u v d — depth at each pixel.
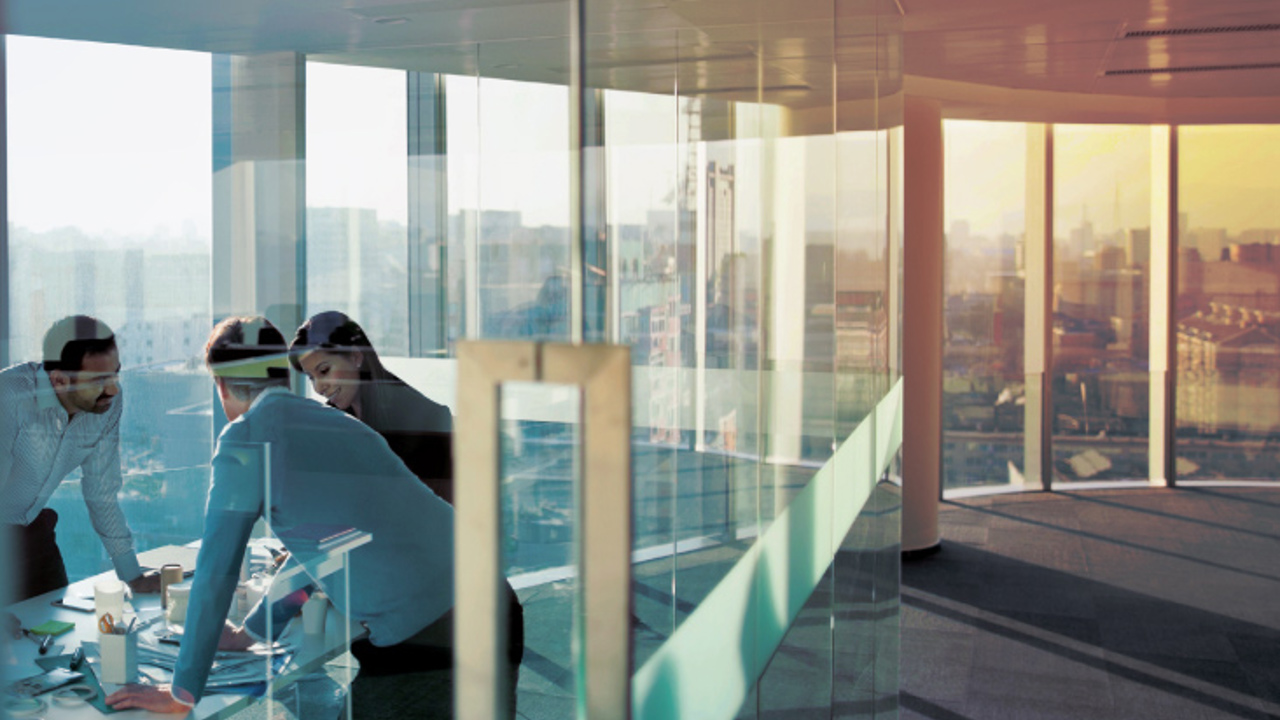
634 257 1.87
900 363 4.28
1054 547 7.77
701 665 2.21
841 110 2.92
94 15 1.67
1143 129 9.84
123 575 1.90
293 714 1.88
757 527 2.45
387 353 1.60
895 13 4.05
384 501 1.67
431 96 1.59
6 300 1.77
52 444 1.85
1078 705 4.70
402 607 1.77
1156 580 6.85
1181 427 10.05
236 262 1.64
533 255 1.65
